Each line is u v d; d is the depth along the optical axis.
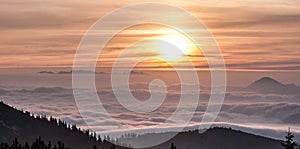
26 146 137.88
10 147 136.38
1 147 136.25
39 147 136.75
